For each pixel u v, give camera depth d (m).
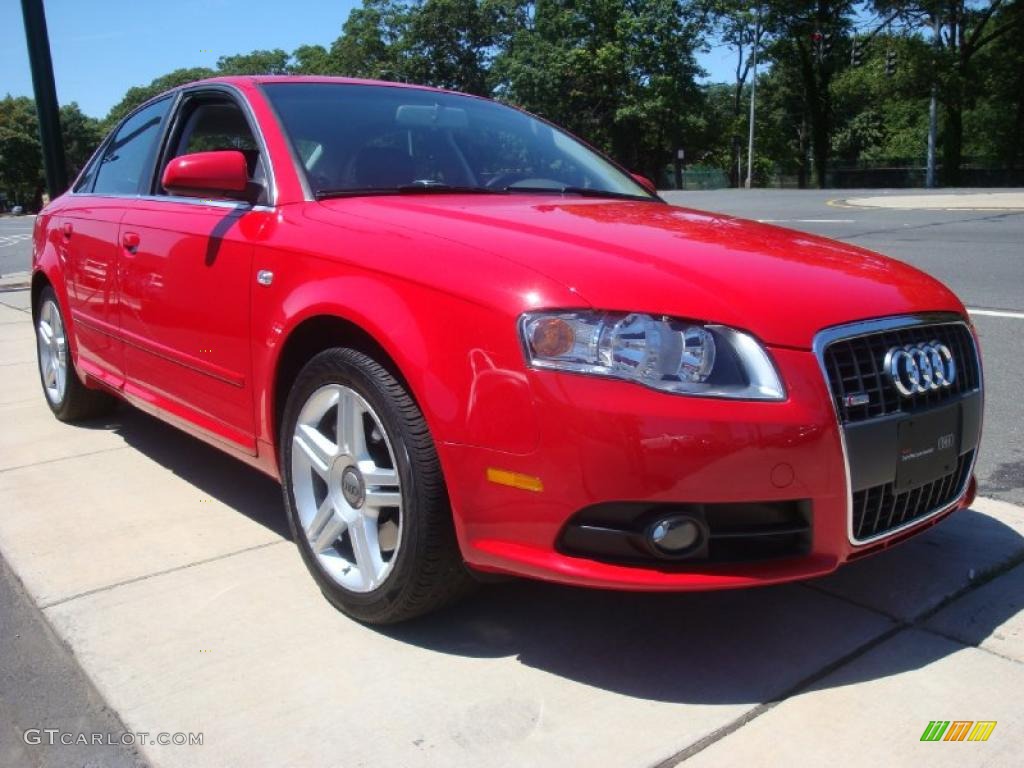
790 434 2.16
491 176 3.58
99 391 4.87
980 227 14.02
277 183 3.19
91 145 88.31
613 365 2.15
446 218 2.75
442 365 2.35
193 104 3.92
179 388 3.57
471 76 63.00
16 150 82.12
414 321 2.43
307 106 3.52
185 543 3.36
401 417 2.46
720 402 2.14
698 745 2.16
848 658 2.53
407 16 61.81
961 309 2.77
